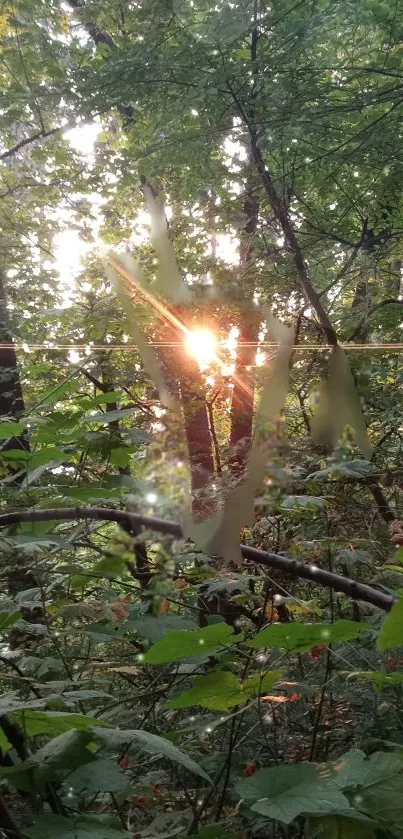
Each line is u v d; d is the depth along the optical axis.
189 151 4.92
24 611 1.96
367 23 4.24
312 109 4.35
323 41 4.55
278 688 1.88
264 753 1.97
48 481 1.96
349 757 1.22
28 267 5.84
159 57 4.45
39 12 5.90
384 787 1.15
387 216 5.10
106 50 5.64
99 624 2.02
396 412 3.27
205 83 4.23
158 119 5.13
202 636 0.92
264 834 1.62
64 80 5.30
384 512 2.81
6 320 5.09
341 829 1.09
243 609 2.35
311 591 2.42
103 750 1.83
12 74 5.67
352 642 2.08
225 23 4.33
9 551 1.39
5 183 6.58
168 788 1.85
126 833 1.06
